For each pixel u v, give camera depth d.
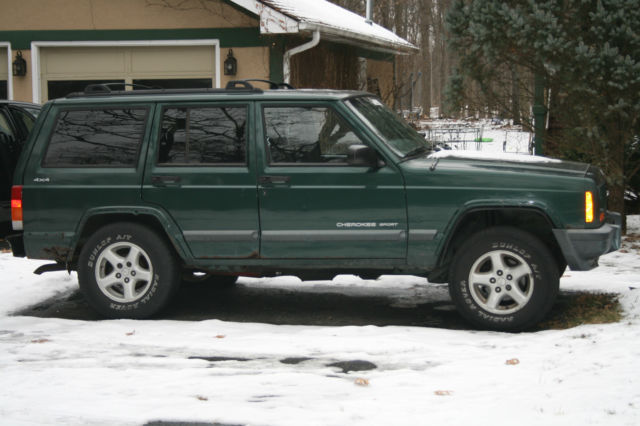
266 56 13.74
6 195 9.61
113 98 6.79
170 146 6.63
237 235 6.48
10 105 9.92
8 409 4.28
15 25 14.20
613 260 9.16
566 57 9.70
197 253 6.56
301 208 6.37
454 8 10.89
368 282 8.38
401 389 4.56
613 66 9.38
